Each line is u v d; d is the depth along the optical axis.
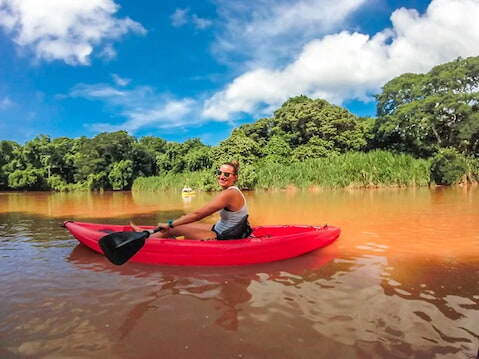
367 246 4.86
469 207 9.46
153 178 35.72
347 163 22.42
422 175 21.88
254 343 2.17
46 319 2.57
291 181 22.94
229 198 4.08
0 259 4.37
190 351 2.09
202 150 40.84
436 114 27.38
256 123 38.94
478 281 3.29
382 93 32.91
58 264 4.11
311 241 4.52
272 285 3.27
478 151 29.16
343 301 2.84
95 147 40.53
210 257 3.96
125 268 3.91
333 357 2.00
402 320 2.46
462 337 2.20
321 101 35.50
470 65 27.23
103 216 9.74
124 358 2.02
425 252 4.48
